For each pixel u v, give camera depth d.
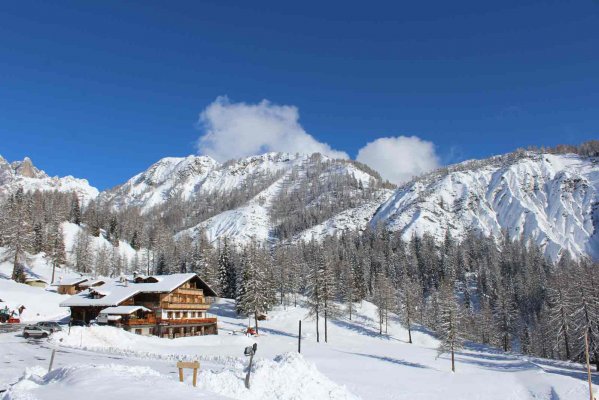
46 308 80.56
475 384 52.84
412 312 106.38
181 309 73.94
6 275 105.62
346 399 24.81
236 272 125.12
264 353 61.03
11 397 17.84
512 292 147.62
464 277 177.12
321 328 101.62
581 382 53.44
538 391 50.75
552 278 143.62
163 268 137.00
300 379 24.80
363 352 77.06
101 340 53.25
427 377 55.38
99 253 163.75
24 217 106.44
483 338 124.44
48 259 135.75
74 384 19.23
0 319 64.62
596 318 72.56
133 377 20.64
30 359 36.94
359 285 140.12
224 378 23.59
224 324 95.06
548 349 110.88
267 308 107.62
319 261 92.44
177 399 17.09
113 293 71.31
